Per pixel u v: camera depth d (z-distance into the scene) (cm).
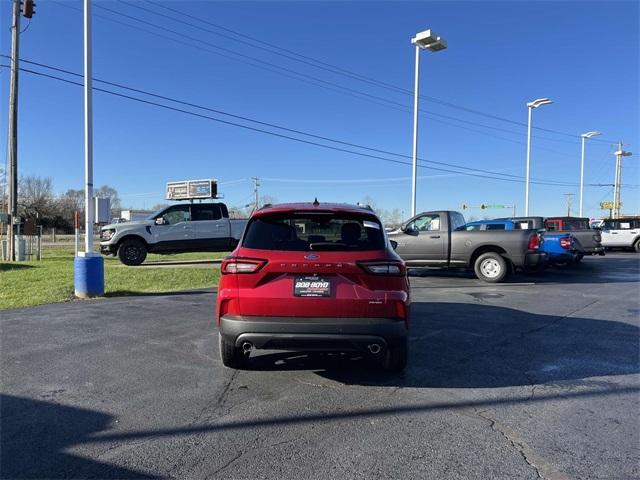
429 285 1270
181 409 427
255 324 453
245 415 414
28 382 494
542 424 398
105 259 2167
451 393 468
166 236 1816
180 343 648
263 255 462
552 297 1062
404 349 502
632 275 1534
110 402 442
